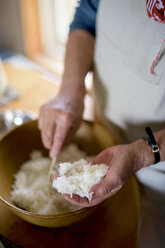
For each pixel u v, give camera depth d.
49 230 0.46
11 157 0.52
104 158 0.46
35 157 0.55
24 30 1.05
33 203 0.47
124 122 0.56
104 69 0.56
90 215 0.48
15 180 0.51
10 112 0.69
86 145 0.57
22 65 0.97
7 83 0.82
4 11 1.03
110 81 0.56
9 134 0.51
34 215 0.38
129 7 0.46
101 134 0.54
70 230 0.46
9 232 0.45
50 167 0.53
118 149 0.45
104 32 0.53
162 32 0.43
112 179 0.39
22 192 0.48
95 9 0.58
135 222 0.47
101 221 0.47
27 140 0.55
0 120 0.67
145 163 0.45
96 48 0.58
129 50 0.49
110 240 0.45
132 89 0.51
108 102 0.58
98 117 0.70
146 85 0.48
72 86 0.57
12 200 0.47
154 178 0.55
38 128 0.55
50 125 0.53
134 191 0.51
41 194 0.48
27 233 0.45
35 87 0.83
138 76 0.49
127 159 0.42
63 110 0.53
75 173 0.43
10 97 0.77
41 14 1.04
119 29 0.49
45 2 1.01
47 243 0.45
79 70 0.58
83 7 0.59
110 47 0.52
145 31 0.45
